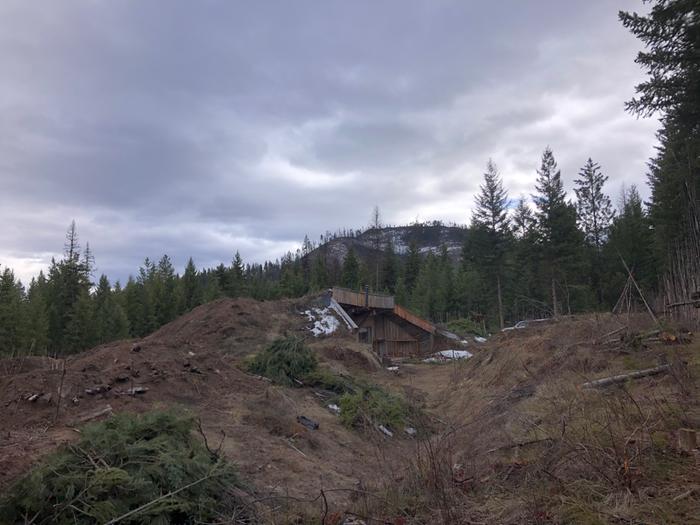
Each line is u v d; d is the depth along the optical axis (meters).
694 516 3.55
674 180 19.20
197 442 6.08
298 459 8.02
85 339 36.53
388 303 32.56
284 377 13.23
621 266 36.78
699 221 12.10
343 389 13.12
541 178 39.00
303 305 24.80
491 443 6.55
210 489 5.23
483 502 4.55
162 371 10.23
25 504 4.23
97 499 4.43
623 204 55.28
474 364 17.38
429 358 31.03
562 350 11.09
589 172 47.09
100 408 7.95
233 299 23.12
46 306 39.22
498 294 44.72
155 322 44.62
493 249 45.81
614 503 3.90
